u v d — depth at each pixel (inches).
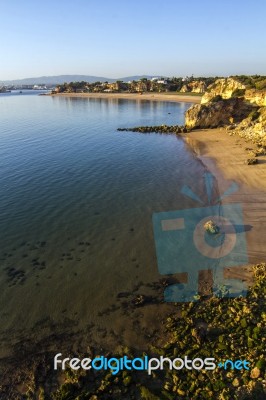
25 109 5669.3
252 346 623.8
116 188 1517.0
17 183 1588.3
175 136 2770.7
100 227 1137.4
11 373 615.8
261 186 1387.8
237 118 2893.7
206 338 657.0
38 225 1160.2
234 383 555.8
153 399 546.3
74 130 3203.7
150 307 765.3
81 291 824.3
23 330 712.4
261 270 836.6
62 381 598.2
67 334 700.7
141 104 6186.0
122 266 916.0
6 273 893.8
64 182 1605.6
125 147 2397.9
